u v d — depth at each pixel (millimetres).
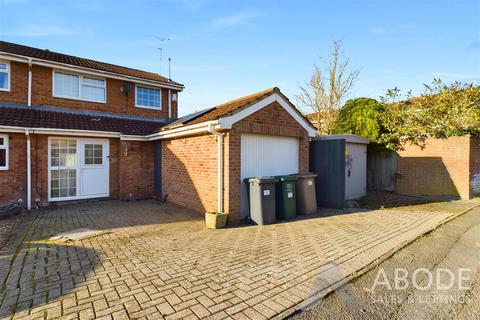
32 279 3959
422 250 5172
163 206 10023
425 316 3037
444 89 12180
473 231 6484
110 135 11000
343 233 6328
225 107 9430
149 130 12508
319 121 18969
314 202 8828
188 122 9023
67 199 10578
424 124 12172
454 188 11516
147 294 3492
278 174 8805
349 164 11438
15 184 9531
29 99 11078
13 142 9508
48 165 10164
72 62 12711
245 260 4668
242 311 3100
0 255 4953
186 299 3363
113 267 4387
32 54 11906
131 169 11508
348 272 4141
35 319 2953
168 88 15164
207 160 8188
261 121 8102
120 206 10023
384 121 13055
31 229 6758
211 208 8000
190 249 5266
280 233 6395
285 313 3062
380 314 3076
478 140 12094
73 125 10750
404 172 12891
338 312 3115
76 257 4844
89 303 3275
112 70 13875
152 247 5402
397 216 8164
